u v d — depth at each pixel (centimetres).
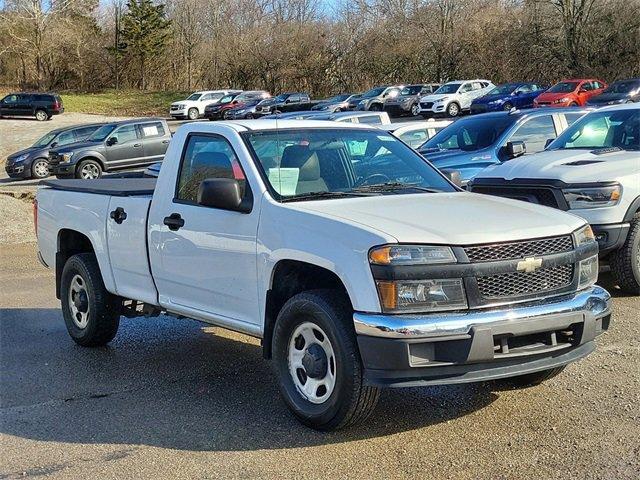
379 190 543
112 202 641
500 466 417
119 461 441
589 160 820
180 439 471
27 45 6956
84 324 689
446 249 429
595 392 527
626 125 909
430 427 476
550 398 520
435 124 1395
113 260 642
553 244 462
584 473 405
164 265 583
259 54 6294
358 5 5934
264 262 493
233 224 518
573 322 454
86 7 7319
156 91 6800
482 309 432
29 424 505
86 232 672
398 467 420
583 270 479
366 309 428
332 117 1614
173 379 595
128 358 659
